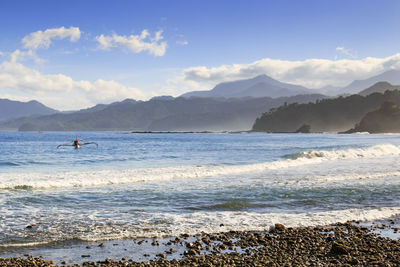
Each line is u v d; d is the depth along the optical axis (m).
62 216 10.43
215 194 14.05
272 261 7.12
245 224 9.88
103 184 16.55
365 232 9.36
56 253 7.45
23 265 6.57
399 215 11.20
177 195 13.80
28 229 9.07
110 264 6.82
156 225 9.63
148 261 7.05
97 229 9.20
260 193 14.32
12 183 15.48
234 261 7.07
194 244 8.12
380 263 7.07
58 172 21.14
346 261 7.19
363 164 26.73
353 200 13.26
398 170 22.61
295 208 11.92
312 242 8.41
